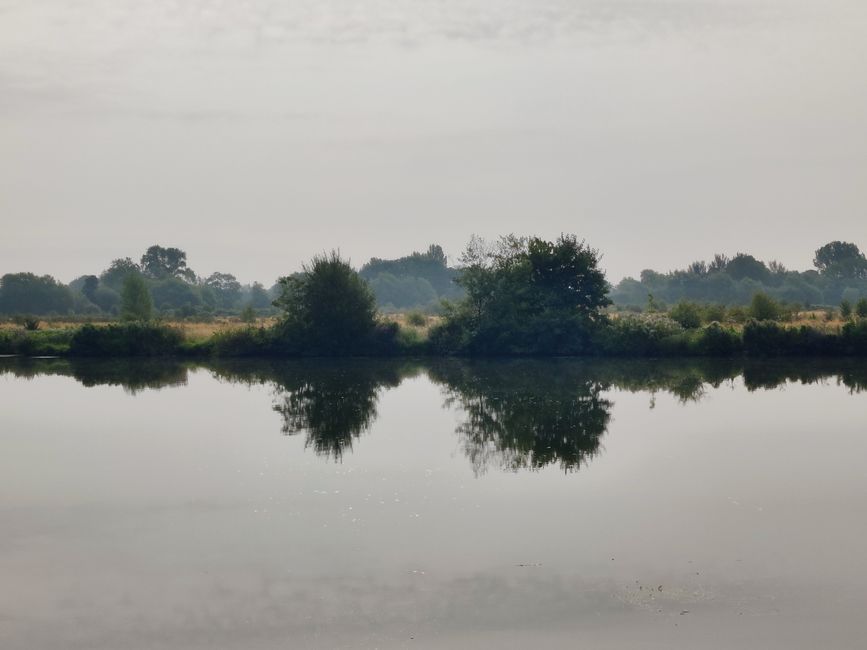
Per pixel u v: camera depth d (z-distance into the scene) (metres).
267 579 17.91
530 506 22.95
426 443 31.11
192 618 16.06
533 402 42.12
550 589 17.12
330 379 53.47
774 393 45.34
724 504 23.02
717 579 17.56
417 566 18.50
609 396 44.41
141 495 24.31
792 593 16.81
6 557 19.47
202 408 40.16
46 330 79.25
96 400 43.16
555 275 74.06
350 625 15.60
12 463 28.36
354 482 25.45
